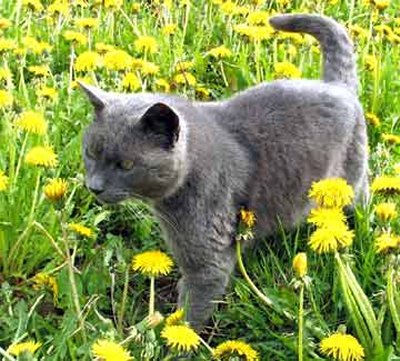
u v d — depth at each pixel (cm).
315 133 105
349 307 88
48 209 106
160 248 110
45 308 98
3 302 98
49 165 98
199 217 95
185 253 97
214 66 150
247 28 143
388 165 121
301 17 123
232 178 97
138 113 92
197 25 168
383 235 89
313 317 95
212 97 142
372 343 88
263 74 148
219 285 98
